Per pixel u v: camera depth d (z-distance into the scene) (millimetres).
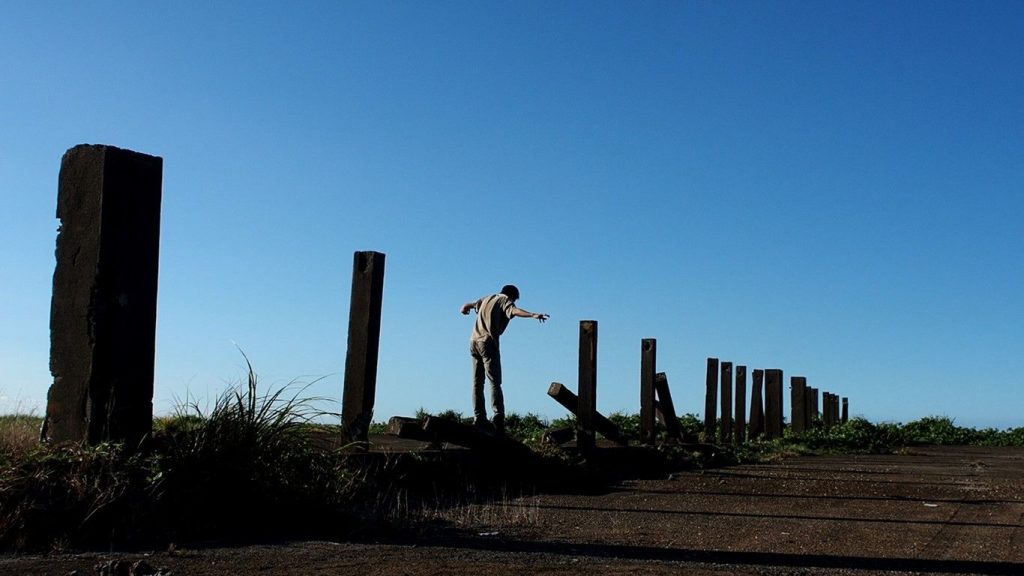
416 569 5453
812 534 7816
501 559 6020
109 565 5266
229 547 6176
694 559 6406
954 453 25531
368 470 8938
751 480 13570
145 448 6871
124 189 6949
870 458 21422
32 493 6102
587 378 14078
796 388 29828
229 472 6945
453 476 10984
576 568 5664
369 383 9953
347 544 6480
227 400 7387
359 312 10047
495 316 12922
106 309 6797
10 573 5191
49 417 6824
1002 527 8352
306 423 7859
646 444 17062
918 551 6891
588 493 11453
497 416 12781
